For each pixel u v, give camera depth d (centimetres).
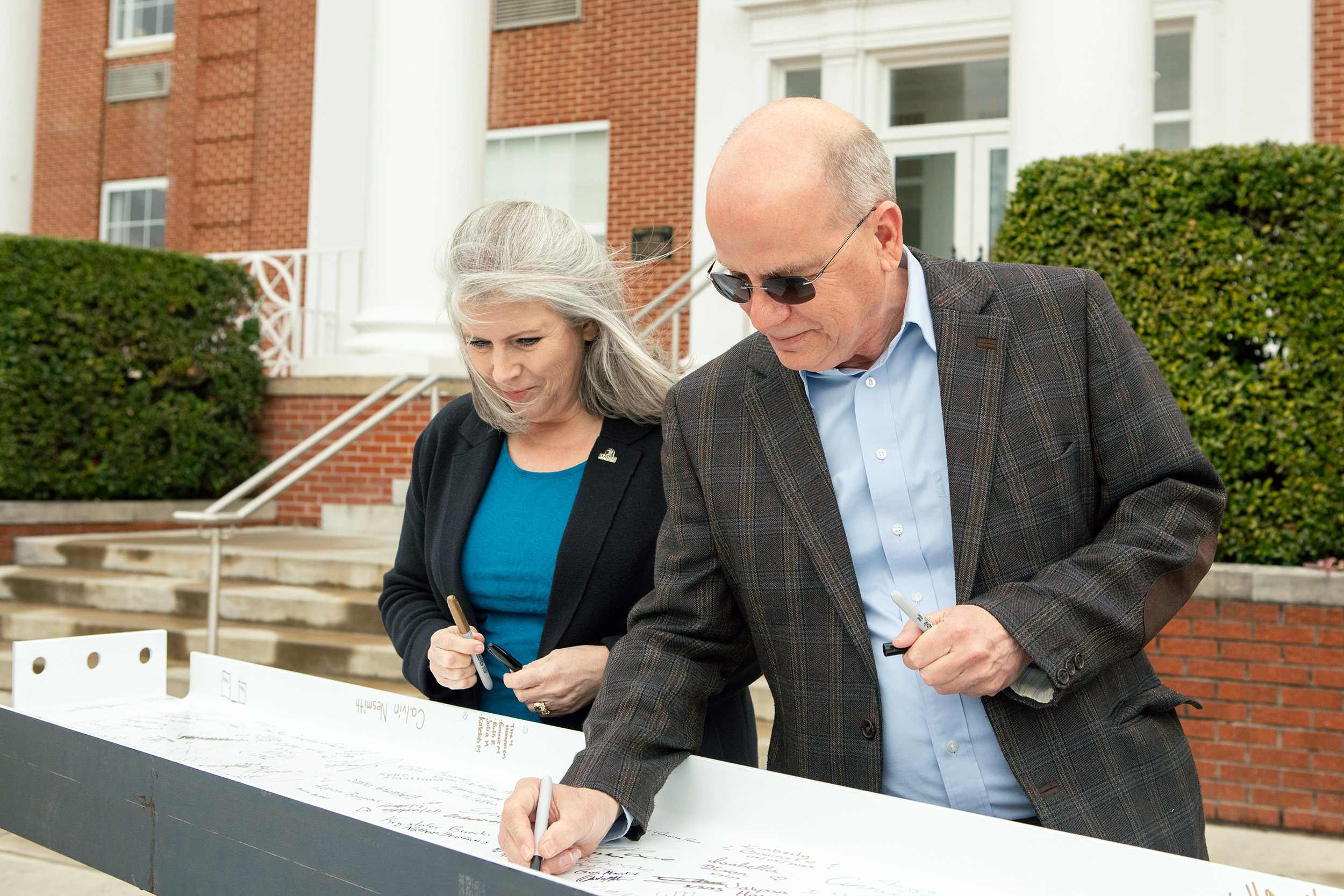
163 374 684
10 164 862
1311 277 380
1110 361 139
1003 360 139
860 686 141
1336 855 349
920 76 817
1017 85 534
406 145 707
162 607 548
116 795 135
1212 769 382
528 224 166
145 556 592
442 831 127
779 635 146
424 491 192
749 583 147
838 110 132
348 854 108
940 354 140
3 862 345
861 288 130
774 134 127
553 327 165
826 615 143
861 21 805
